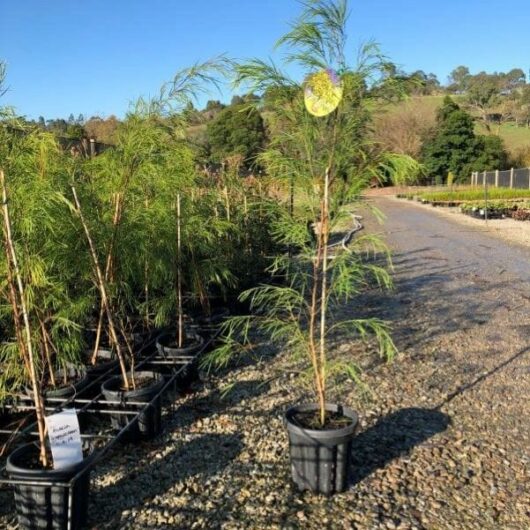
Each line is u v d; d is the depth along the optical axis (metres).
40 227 3.62
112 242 4.17
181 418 4.19
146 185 4.79
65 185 4.03
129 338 4.82
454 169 48.94
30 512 2.77
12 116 3.13
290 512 2.98
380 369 5.20
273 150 3.16
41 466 2.90
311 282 8.34
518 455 3.60
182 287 6.09
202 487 3.24
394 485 3.24
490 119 67.00
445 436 3.86
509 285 9.21
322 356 3.26
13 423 3.54
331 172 3.11
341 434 3.04
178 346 4.95
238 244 7.12
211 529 2.86
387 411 4.27
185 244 5.35
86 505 2.90
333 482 3.12
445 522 2.90
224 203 7.07
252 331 6.54
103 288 3.82
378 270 3.24
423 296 8.48
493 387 4.77
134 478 3.34
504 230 18.44
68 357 4.23
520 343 6.04
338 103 2.82
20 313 3.37
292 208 3.46
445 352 5.73
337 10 2.85
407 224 20.95
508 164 50.06
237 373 5.14
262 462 3.51
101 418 4.23
